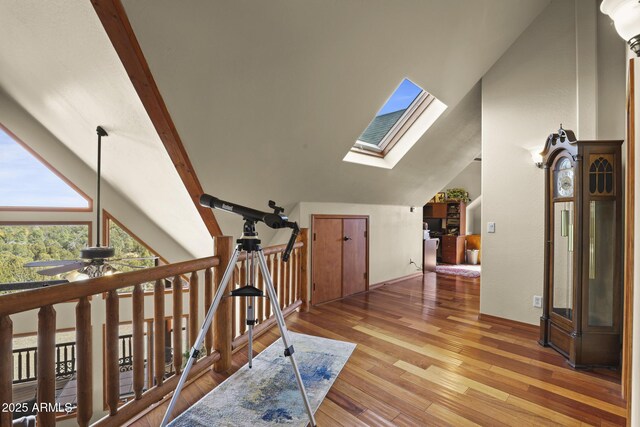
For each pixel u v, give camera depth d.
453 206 8.09
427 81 3.01
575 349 2.26
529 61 3.05
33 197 4.31
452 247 7.61
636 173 0.99
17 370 4.30
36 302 1.10
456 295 4.41
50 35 1.96
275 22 1.91
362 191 4.32
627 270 1.61
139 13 1.58
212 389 1.94
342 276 4.30
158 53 1.78
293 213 3.91
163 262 5.02
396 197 5.06
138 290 1.55
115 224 4.79
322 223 4.05
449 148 4.40
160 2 1.58
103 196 4.63
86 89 2.31
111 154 3.29
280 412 1.71
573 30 2.80
